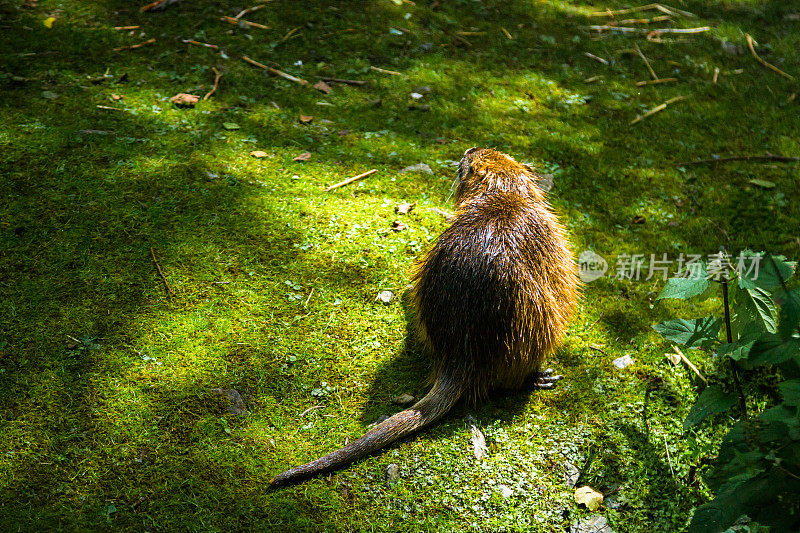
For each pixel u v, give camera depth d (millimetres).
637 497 3146
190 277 3949
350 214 4586
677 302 4270
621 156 5516
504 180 3850
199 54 5863
